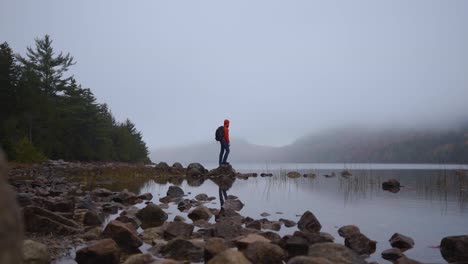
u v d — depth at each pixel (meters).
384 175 26.22
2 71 41.03
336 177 24.33
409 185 17.70
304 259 3.94
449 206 10.24
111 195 12.38
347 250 4.58
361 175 26.36
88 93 58.34
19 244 2.09
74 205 9.02
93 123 54.25
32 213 6.60
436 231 6.82
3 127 37.47
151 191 14.85
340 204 10.78
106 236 5.98
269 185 18.12
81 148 51.12
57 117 46.91
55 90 53.06
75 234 6.57
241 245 5.26
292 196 12.98
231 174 24.67
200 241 5.57
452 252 5.33
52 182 16.42
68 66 54.38
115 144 66.31
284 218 8.38
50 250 5.41
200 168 27.12
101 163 49.44
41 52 52.88
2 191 2.09
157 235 6.45
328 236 5.80
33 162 34.97
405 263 4.45
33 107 41.50
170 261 4.02
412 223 7.63
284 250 5.36
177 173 27.77
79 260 4.76
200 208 8.54
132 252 5.44
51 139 45.38
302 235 5.73
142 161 73.75
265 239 5.50
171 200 11.84
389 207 10.04
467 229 6.99
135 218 7.84
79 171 27.39
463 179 21.00
